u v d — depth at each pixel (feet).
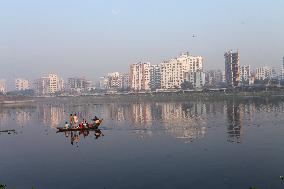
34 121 465.47
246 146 216.95
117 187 146.82
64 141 269.64
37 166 190.08
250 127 302.66
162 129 313.53
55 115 567.18
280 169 162.91
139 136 274.98
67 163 193.36
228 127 309.22
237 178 151.94
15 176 171.94
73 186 151.64
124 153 211.00
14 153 230.48
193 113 478.59
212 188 140.67
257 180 148.36
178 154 201.46
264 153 195.62
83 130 325.21
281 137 244.22
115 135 286.46
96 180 158.20
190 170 166.50
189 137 259.19
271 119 357.41
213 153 200.54
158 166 176.45
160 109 595.88
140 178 157.17
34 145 257.96
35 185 155.94
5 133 337.52
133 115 488.02
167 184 147.43
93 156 208.03
